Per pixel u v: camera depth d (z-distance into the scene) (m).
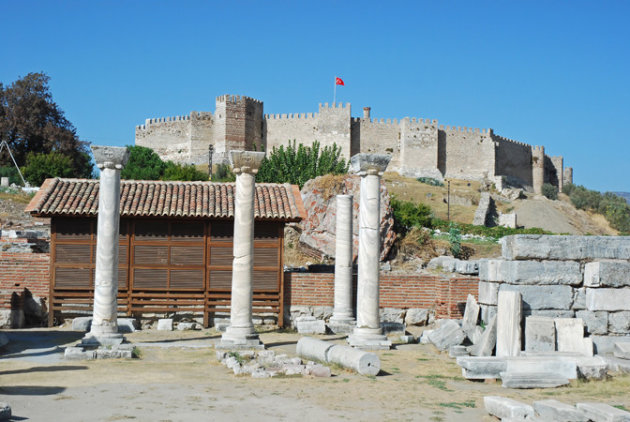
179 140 134.50
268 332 25.66
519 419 11.86
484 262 21.38
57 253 26.23
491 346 18.83
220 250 26.80
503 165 148.38
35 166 83.12
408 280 27.55
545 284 19.44
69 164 86.50
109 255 21.17
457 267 28.94
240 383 15.38
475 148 144.38
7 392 13.93
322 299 27.31
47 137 97.44
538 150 159.62
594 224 131.50
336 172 83.06
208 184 29.58
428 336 22.98
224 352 19.03
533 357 16.73
